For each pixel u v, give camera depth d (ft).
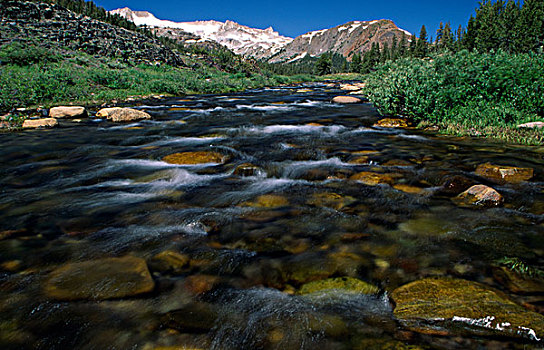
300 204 14.62
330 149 24.91
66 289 8.52
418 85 33.91
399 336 6.86
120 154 24.12
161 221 12.91
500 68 31.12
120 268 9.52
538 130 26.61
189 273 9.41
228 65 184.75
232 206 14.46
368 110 48.14
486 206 14.03
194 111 48.91
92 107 50.83
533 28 241.55
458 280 8.68
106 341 6.87
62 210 14.07
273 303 8.13
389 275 9.20
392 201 14.85
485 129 28.81
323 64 301.02
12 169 20.31
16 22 105.50
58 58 86.99
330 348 6.59
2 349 6.65
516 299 7.79
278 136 30.27
